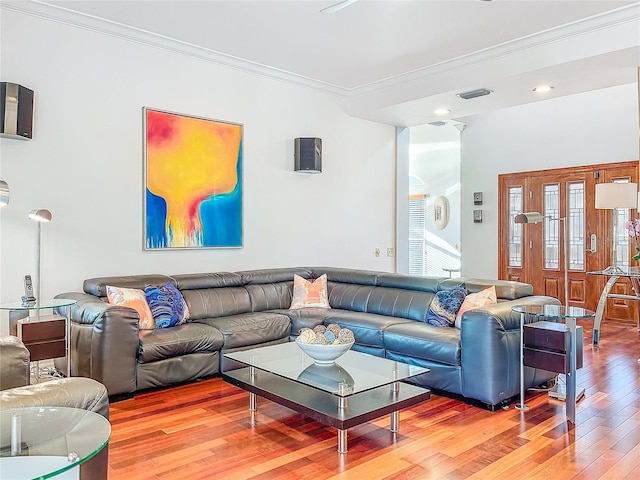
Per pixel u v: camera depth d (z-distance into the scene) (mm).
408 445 2701
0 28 3594
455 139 8305
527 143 7328
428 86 5168
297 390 3016
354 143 6195
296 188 5590
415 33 4215
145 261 4387
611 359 4602
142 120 4340
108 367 3283
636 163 6250
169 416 3117
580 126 6773
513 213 7512
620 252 6496
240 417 3111
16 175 3682
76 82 3963
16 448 1356
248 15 3885
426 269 8719
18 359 1948
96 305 3369
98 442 1395
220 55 4770
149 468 2416
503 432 2883
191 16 3918
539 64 4266
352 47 4551
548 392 3605
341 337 3094
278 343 4289
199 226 4734
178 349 3633
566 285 6043
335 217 6008
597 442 2738
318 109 5777
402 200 6805
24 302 3262
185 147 4617
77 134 3975
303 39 4371
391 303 4586
